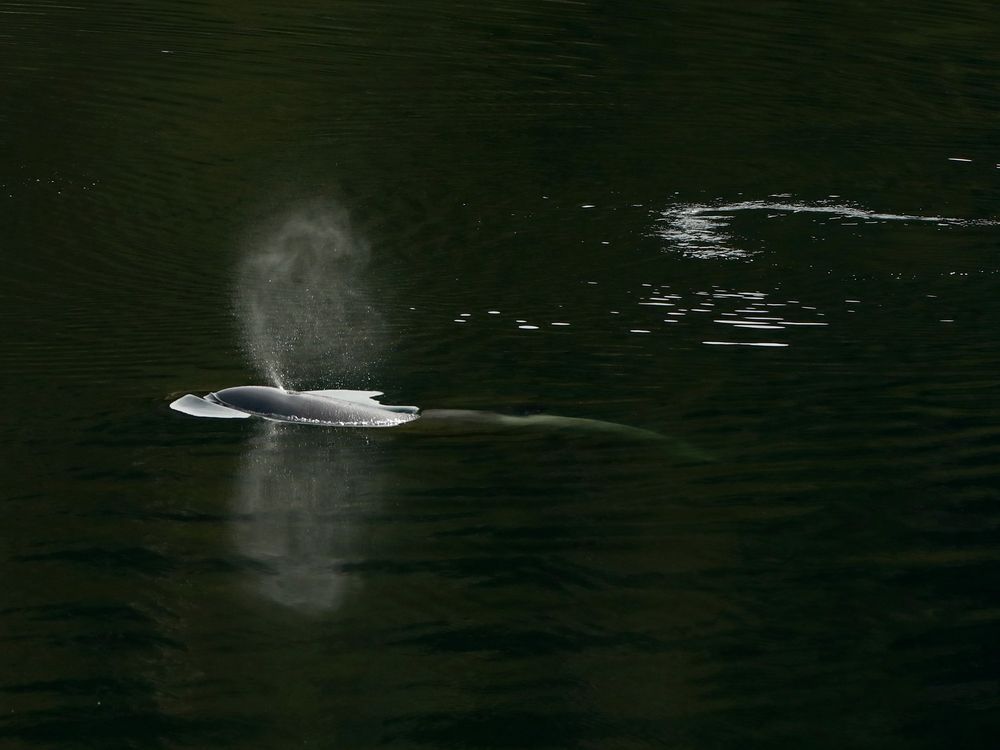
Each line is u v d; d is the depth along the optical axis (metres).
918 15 106.06
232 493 30.02
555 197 62.56
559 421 34.97
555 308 46.84
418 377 38.84
